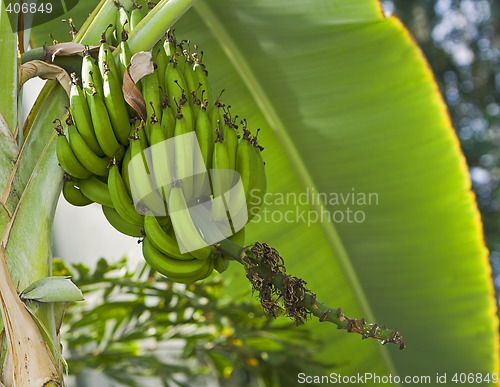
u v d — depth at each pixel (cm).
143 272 290
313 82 304
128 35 225
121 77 220
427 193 307
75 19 284
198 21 299
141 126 212
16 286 210
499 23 764
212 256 214
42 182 218
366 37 301
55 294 209
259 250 205
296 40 301
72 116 216
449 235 308
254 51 301
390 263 310
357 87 304
